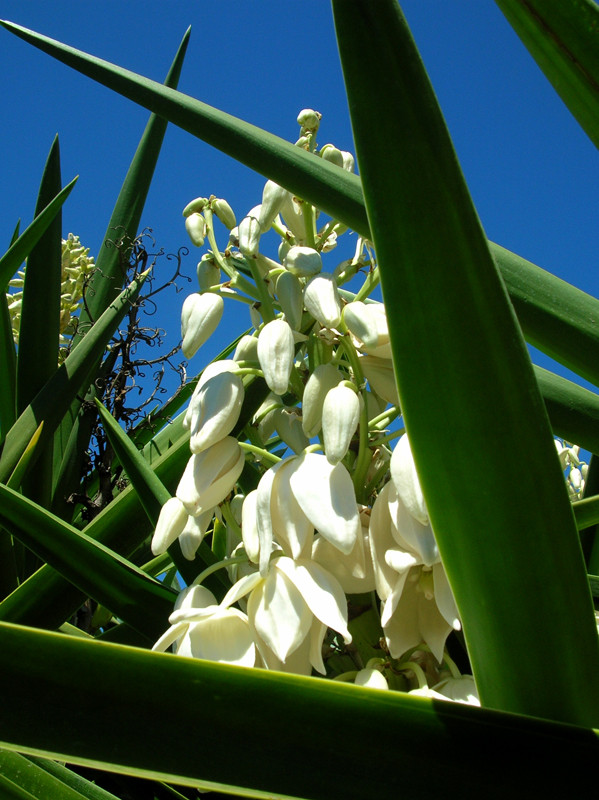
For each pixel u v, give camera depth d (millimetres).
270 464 571
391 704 316
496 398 303
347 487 439
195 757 306
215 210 578
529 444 304
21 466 675
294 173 489
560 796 311
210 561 579
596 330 462
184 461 730
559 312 466
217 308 528
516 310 470
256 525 453
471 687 415
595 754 312
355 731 313
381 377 491
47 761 507
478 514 311
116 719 305
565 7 370
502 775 313
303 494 436
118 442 629
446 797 311
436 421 308
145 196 1066
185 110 500
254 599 442
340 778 310
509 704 333
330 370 473
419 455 311
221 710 310
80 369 841
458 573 320
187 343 525
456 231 296
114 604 548
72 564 543
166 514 503
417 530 417
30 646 304
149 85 508
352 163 617
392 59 293
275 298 552
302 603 430
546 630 317
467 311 300
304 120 609
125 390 928
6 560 692
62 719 303
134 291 979
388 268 301
